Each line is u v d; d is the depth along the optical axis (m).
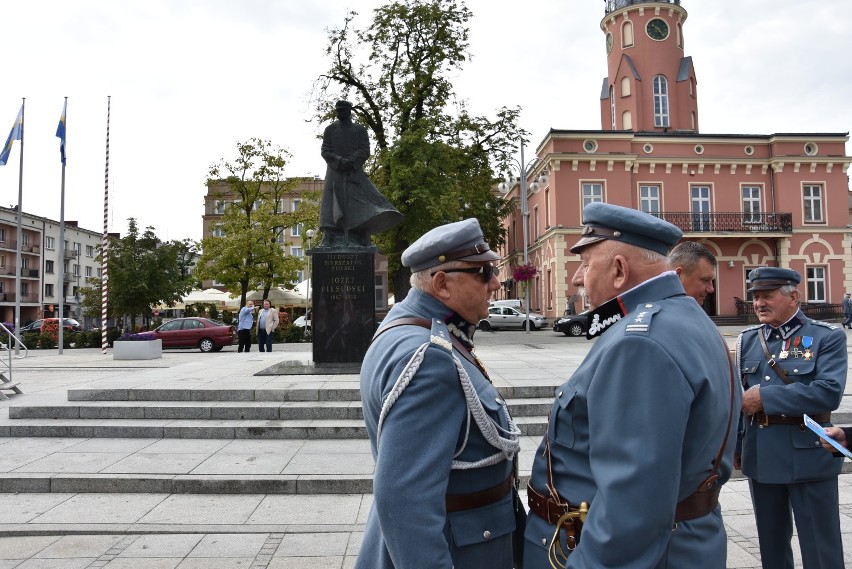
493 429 1.73
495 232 35.88
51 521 4.45
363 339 9.60
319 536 4.16
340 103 10.05
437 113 25.23
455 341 1.87
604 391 1.49
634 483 1.37
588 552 1.42
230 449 6.11
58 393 9.38
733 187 32.97
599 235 1.80
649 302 1.67
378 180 25.23
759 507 3.07
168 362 16.38
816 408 2.84
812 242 32.50
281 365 10.12
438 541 1.52
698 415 1.49
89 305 34.31
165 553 3.87
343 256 9.63
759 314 3.23
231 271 30.61
